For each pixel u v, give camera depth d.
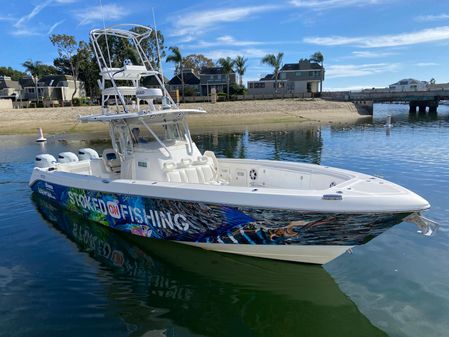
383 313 4.34
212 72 58.75
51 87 55.62
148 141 6.66
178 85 58.12
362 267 5.42
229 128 30.31
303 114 40.00
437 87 76.19
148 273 5.42
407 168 12.18
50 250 6.25
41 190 8.77
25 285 5.10
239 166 7.33
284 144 19.77
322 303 4.59
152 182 5.91
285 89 60.19
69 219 7.69
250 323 4.26
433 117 40.50
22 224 7.47
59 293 4.89
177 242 6.00
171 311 4.48
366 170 12.11
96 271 5.50
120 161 7.23
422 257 5.69
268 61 56.81
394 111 57.06
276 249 5.32
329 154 15.88
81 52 52.22
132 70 6.88
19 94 56.94
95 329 4.13
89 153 10.10
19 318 4.34
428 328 4.03
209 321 4.30
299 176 6.43
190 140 7.12
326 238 4.95
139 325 4.21
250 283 5.09
